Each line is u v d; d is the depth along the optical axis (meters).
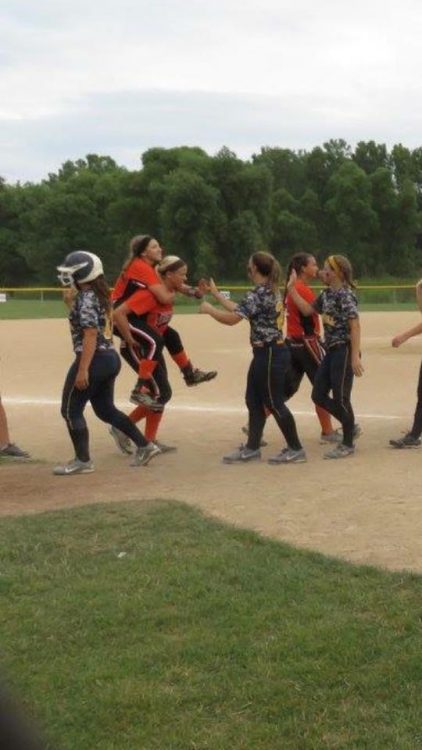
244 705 4.74
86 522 7.62
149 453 10.12
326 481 8.92
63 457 10.92
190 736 4.52
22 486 9.31
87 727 4.62
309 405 14.18
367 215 76.56
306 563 6.48
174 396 15.43
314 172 80.81
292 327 10.95
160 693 4.86
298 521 7.55
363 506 7.89
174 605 5.87
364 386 16.38
